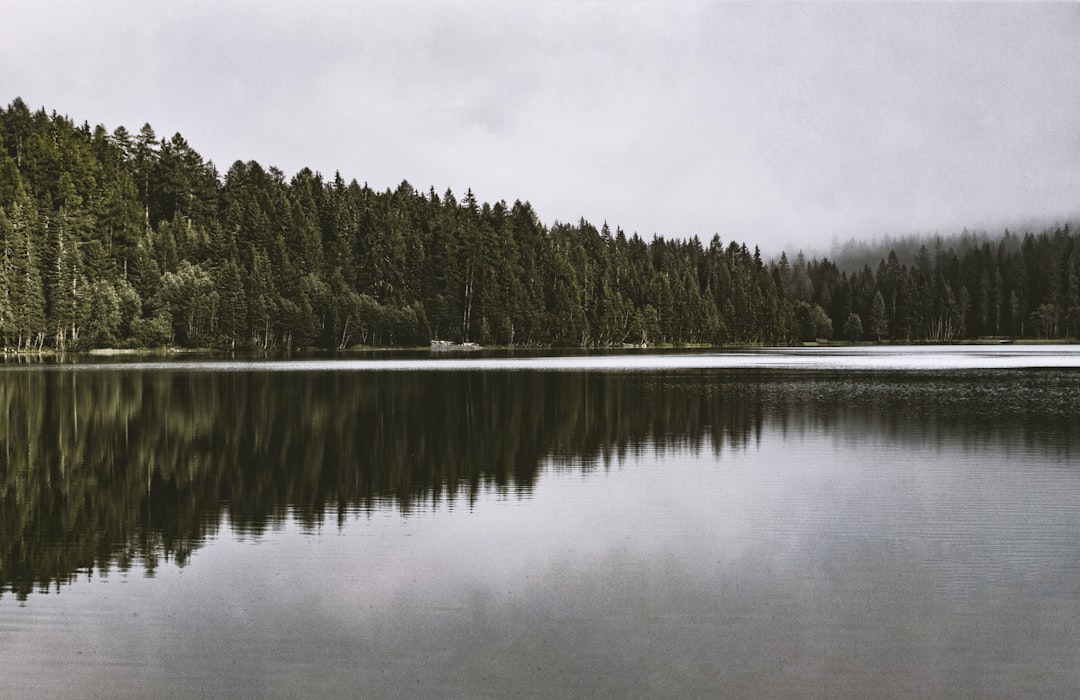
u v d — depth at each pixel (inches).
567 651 402.3
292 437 1104.2
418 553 561.6
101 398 1641.2
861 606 459.5
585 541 590.9
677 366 3120.1
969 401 1592.0
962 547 570.9
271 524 639.8
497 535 606.5
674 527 629.0
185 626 434.9
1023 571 517.3
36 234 4158.5
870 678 373.7
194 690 365.4
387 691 362.6
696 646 407.5
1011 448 1001.5
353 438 1096.2
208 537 602.5
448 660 393.1
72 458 935.7
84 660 395.2
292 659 395.2
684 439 1084.5
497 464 898.7
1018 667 384.2
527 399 1652.3
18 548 573.9
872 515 662.5
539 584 498.3
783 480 807.7
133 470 861.8
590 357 4180.6
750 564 535.8
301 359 3722.9
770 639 415.5
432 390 1875.0
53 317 4040.4
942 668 383.2
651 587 492.4
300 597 476.7
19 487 775.1
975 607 456.4
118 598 476.1
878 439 1078.4
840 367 3011.8
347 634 423.8
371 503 711.7
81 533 613.0
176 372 2571.4
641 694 358.9
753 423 1251.8
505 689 363.9
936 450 987.9
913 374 2529.5
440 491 757.9
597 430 1176.8
